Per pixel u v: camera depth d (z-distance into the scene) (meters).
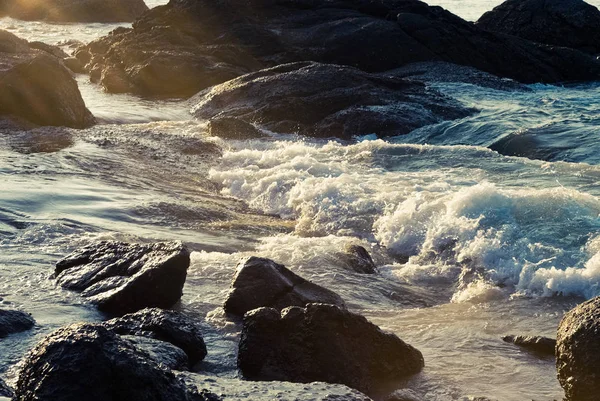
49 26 51.06
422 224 10.95
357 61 28.50
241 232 11.52
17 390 4.36
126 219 11.39
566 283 8.84
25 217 10.74
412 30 29.30
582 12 34.28
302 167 14.61
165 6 31.73
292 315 6.52
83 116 19.09
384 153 15.81
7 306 7.44
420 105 20.42
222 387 4.98
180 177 14.70
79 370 4.25
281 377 6.30
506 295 8.92
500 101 22.69
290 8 31.50
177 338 6.53
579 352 5.91
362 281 9.34
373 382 6.44
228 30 29.48
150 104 23.55
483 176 13.77
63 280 8.17
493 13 35.50
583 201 10.86
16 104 18.28
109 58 27.97
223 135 18.11
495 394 6.34
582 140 16.61
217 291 8.45
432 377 6.62
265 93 21.42
